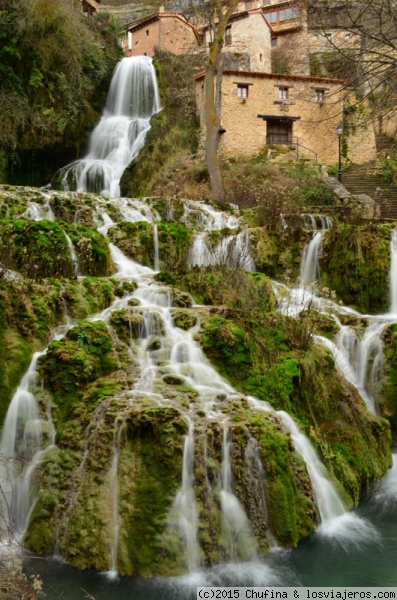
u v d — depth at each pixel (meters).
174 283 9.02
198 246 11.57
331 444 6.92
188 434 5.48
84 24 24.83
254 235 11.73
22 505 5.67
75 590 4.77
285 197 17.52
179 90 25.70
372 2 11.17
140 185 21.16
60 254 8.77
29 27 19.47
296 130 24.42
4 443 6.03
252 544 5.31
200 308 8.15
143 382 6.41
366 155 25.17
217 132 18.89
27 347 6.62
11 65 19.41
